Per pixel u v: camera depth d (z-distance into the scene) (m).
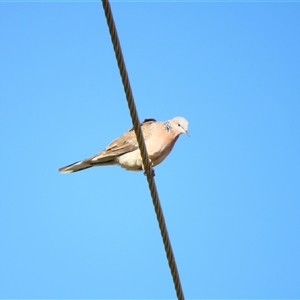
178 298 9.53
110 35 8.41
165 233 9.63
